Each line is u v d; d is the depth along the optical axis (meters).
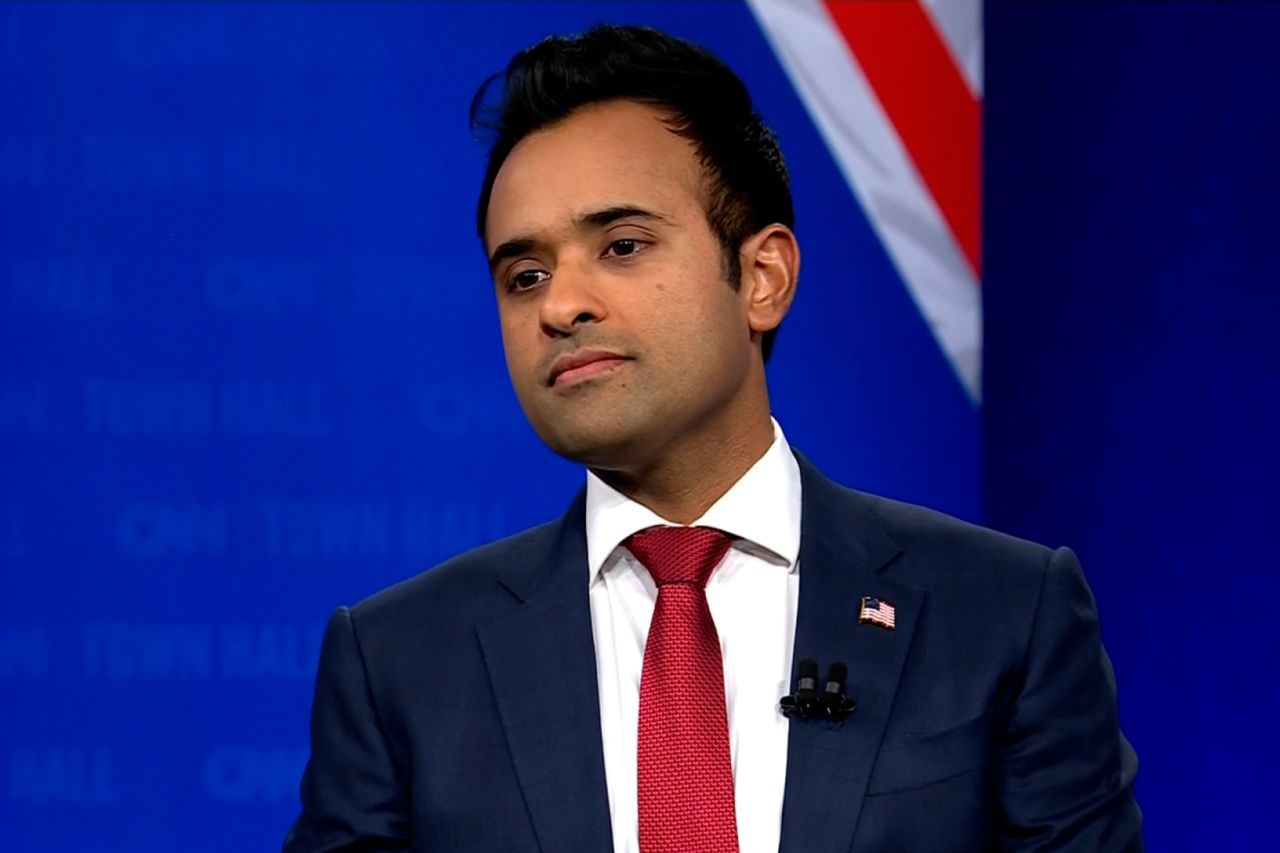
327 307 9.31
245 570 9.21
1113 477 8.40
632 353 4.36
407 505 9.29
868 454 9.63
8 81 9.21
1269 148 6.86
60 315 9.18
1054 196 9.03
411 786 4.61
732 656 4.58
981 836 4.35
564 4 9.51
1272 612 6.80
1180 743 7.66
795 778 4.30
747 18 9.68
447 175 9.40
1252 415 6.99
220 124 9.30
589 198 4.38
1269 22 6.88
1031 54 9.29
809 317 9.66
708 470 4.67
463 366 9.36
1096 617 4.79
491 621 4.77
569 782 4.41
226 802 9.12
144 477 9.18
